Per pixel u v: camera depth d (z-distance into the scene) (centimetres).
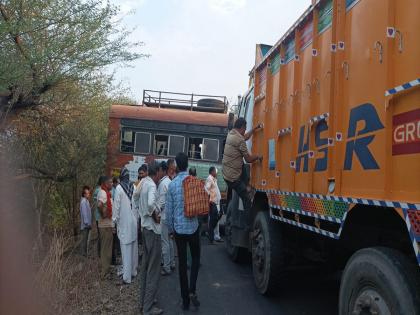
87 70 751
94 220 992
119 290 657
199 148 1429
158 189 729
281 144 541
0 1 596
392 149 293
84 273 723
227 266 814
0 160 707
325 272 673
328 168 388
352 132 352
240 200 739
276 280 574
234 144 676
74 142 955
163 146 1417
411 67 277
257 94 695
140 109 1429
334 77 390
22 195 755
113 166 1252
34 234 690
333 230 388
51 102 786
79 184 1038
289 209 492
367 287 314
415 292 276
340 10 384
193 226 577
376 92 318
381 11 316
